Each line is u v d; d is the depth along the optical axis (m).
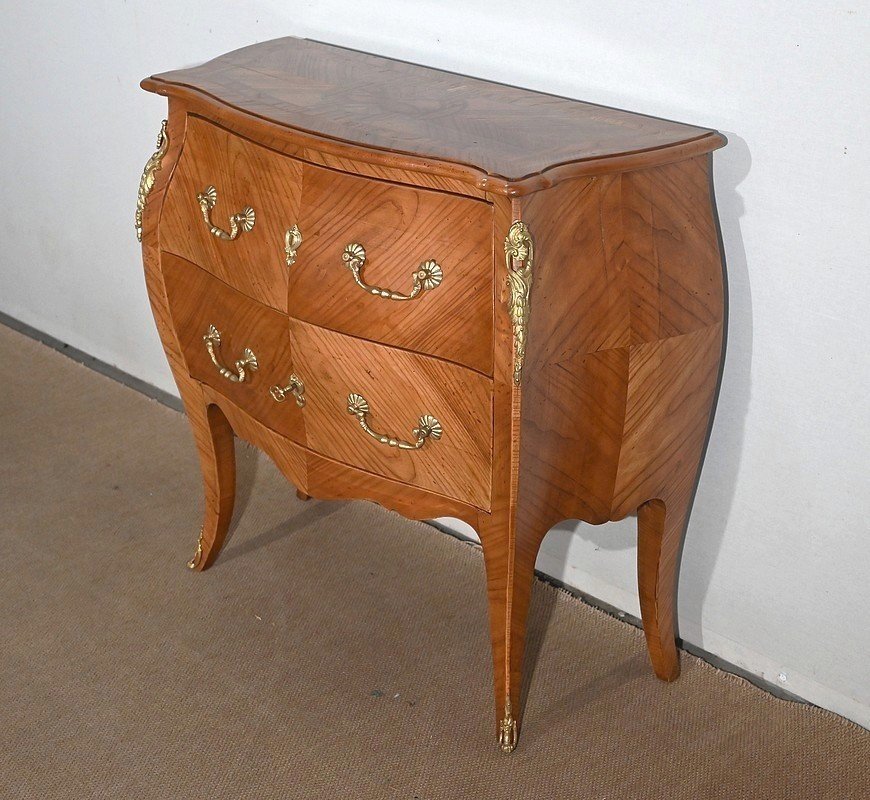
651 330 1.31
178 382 1.69
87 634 1.73
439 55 1.65
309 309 1.34
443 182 1.19
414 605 1.82
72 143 2.31
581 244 1.22
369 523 2.02
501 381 1.22
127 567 1.88
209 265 1.48
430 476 1.37
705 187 1.34
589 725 1.59
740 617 1.69
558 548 1.88
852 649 1.57
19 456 2.17
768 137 1.35
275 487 2.10
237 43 1.92
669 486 1.48
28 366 2.50
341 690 1.64
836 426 1.45
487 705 1.62
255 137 1.35
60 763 1.49
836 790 1.49
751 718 1.61
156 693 1.62
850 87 1.26
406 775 1.50
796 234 1.38
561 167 1.16
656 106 1.44
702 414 1.46
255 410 1.54
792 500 1.54
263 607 1.80
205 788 1.47
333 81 1.50
